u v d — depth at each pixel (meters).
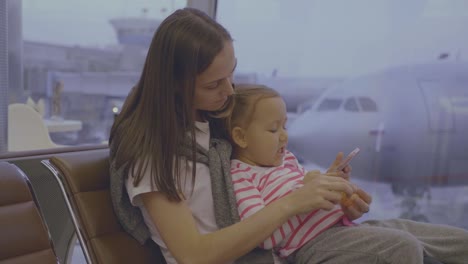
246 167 1.09
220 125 1.13
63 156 1.05
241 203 1.00
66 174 1.00
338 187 0.92
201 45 0.91
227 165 1.04
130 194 0.94
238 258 0.95
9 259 0.92
